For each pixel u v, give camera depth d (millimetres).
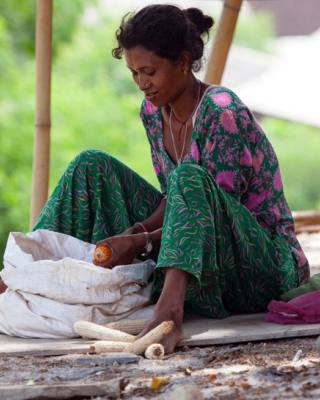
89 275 4781
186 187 4613
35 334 4824
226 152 4953
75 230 5352
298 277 5293
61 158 18094
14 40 20500
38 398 3777
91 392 3807
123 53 4988
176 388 3695
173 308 4512
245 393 3750
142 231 5254
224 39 7297
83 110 19344
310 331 4691
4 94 18875
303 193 23219
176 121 5207
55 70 20531
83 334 4676
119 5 23469
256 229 4969
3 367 4348
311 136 23953
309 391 3742
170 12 4859
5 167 17891
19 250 4957
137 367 4223
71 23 20453
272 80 22750
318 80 22594
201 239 4566
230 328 4793
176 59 4891
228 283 5027
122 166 5402
